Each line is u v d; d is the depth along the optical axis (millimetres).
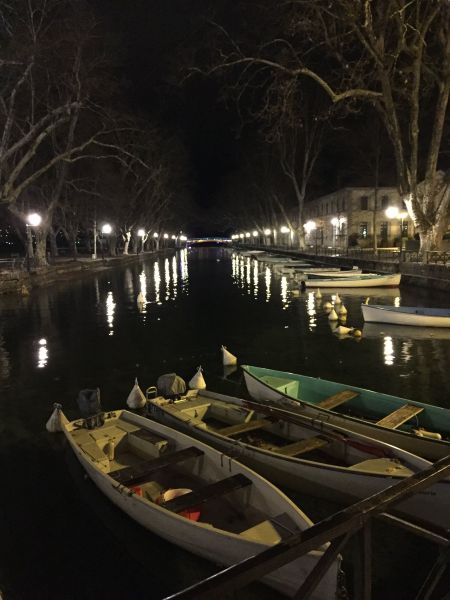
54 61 31938
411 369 13711
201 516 6141
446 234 41438
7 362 15664
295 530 5121
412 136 27734
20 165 28422
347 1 22984
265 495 5836
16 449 9062
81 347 17562
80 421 8305
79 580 5539
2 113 31781
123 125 38406
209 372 14117
